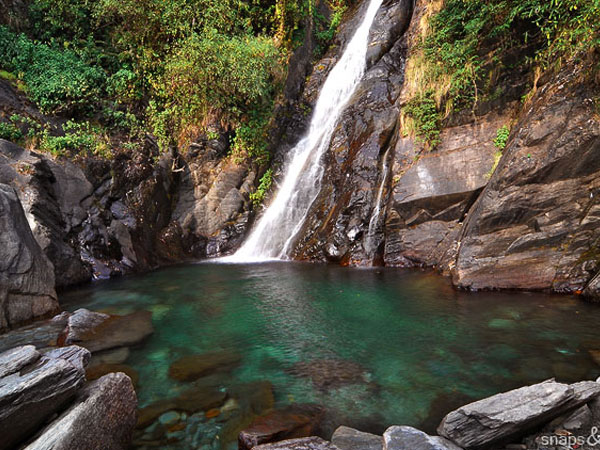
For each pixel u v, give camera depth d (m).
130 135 10.52
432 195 8.33
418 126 9.03
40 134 8.48
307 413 2.99
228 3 12.52
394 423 2.86
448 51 8.85
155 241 9.99
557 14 6.98
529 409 2.42
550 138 6.19
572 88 6.29
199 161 11.80
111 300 6.39
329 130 12.30
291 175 12.56
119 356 4.11
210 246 11.23
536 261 6.04
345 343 4.48
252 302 6.24
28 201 6.90
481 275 6.34
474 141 8.37
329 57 15.77
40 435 2.09
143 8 11.12
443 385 3.40
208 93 11.74
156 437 2.72
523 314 5.05
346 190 10.30
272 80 13.34
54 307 5.55
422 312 5.45
